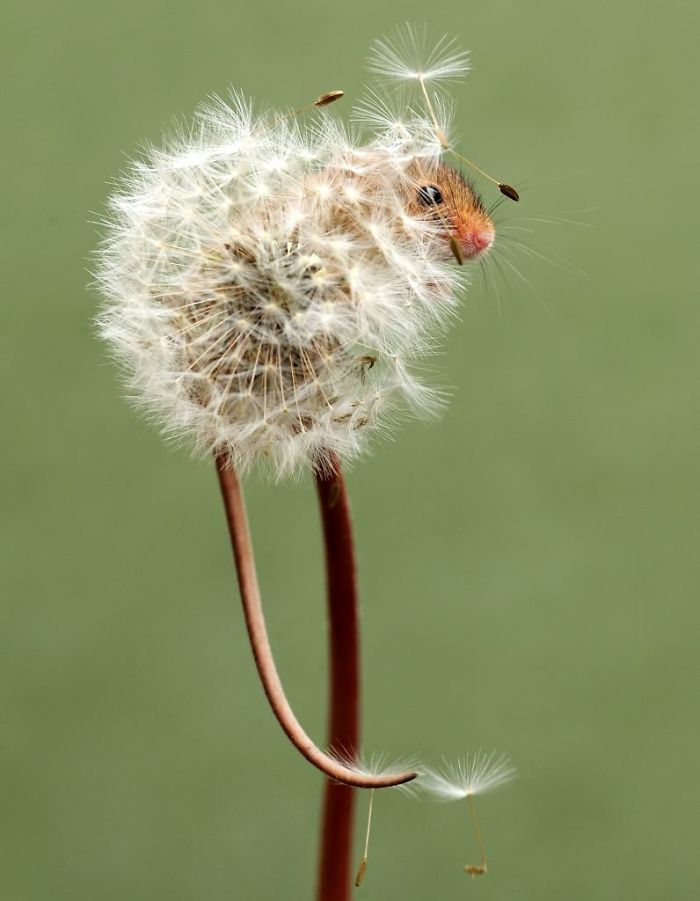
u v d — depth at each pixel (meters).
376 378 0.54
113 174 0.78
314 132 0.55
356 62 0.80
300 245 0.54
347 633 0.55
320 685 0.73
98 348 0.76
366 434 0.54
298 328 0.54
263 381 0.54
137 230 0.55
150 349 0.54
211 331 0.54
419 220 0.55
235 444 0.54
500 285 0.78
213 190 0.55
